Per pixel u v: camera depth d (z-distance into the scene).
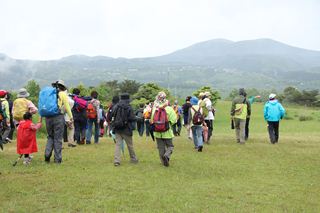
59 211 7.85
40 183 9.89
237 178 11.65
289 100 119.88
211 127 18.19
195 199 9.07
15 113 13.48
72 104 16.09
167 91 66.94
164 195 9.27
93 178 10.58
